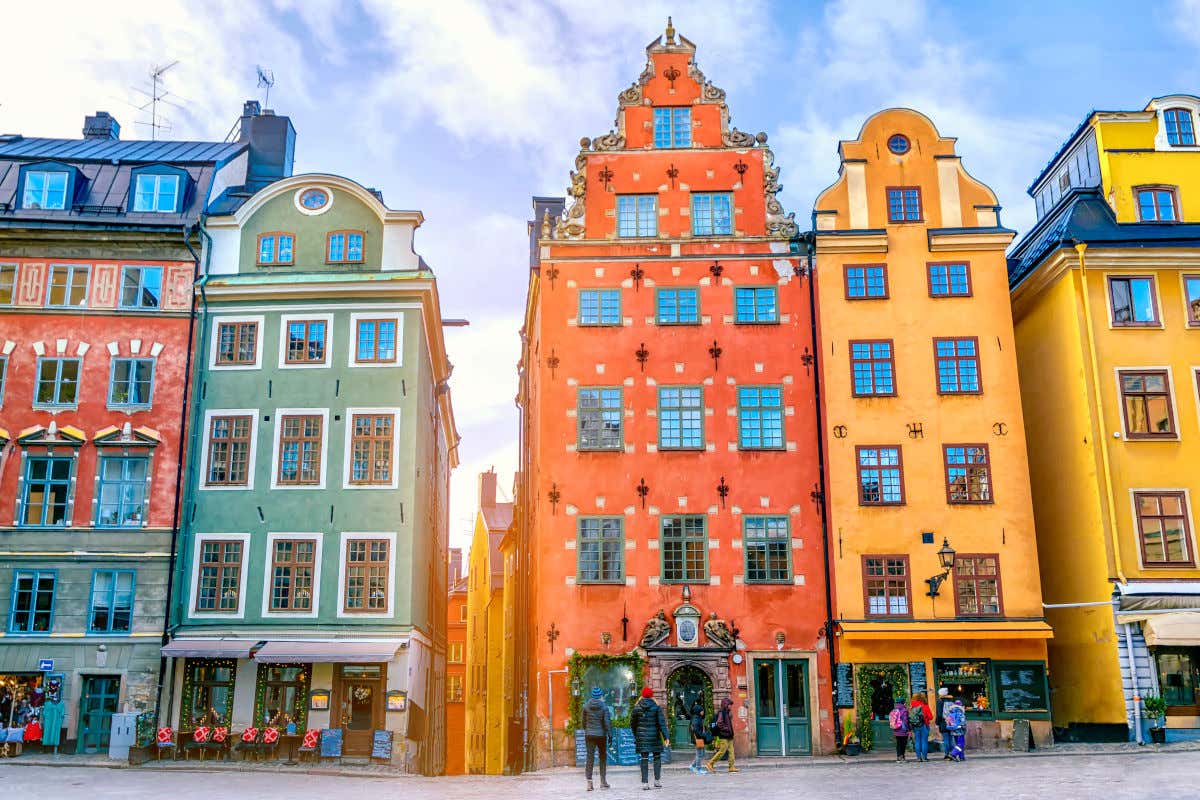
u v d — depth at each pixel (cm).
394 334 2984
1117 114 3095
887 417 2845
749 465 2839
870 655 2697
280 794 1975
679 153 3056
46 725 2708
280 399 2939
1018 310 3216
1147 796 1612
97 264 3014
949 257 2950
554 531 2786
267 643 2750
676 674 2714
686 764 2544
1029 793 1702
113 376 2947
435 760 3731
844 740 2630
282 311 3000
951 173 3014
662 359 2908
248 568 2831
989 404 2852
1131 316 2866
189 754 2650
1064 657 2878
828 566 2762
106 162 3231
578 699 2662
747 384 2895
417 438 2947
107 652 2762
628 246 2980
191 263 3030
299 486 2878
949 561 2689
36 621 2795
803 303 2952
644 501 2811
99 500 2867
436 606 3838
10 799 1850
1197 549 2711
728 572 2767
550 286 2955
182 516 2866
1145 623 2617
